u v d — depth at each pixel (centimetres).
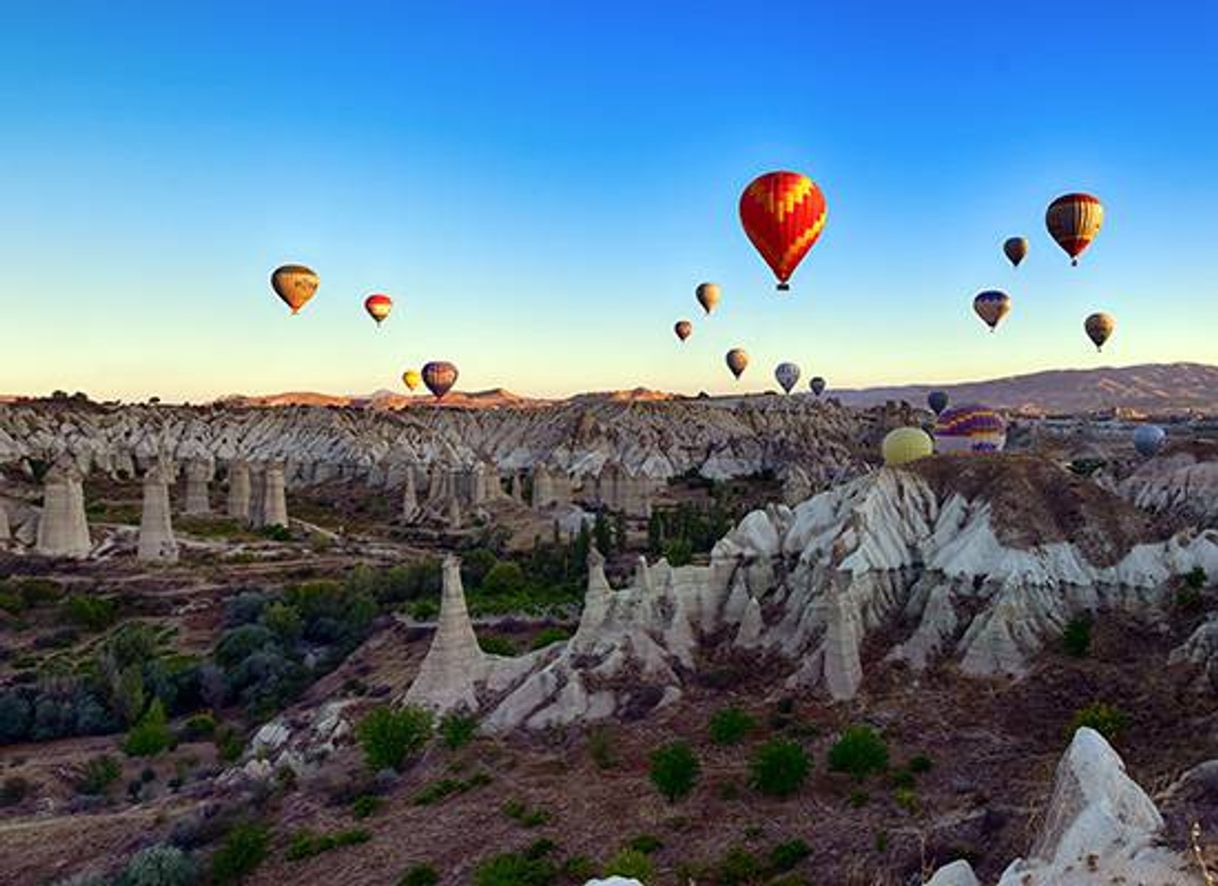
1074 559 5241
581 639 5762
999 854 2777
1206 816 2150
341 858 4006
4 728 6419
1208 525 7756
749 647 5597
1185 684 4238
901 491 5953
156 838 4584
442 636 5897
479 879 3453
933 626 5084
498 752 4944
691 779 4025
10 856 4578
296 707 6625
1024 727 4250
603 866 3509
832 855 3266
